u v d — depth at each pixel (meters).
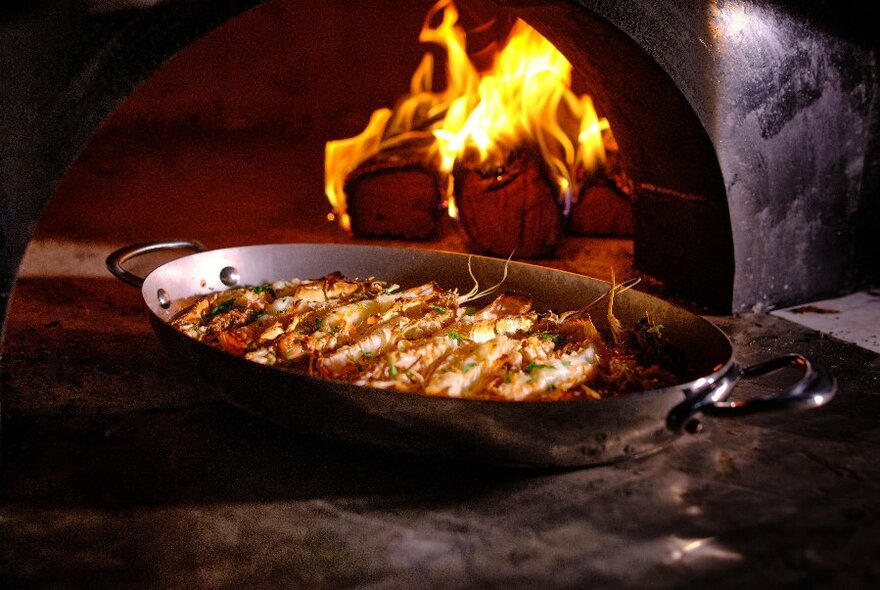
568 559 0.72
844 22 1.04
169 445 0.84
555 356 0.80
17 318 1.05
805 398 0.71
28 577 0.73
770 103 1.03
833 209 1.10
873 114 1.08
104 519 0.77
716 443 0.81
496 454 0.74
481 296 0.92
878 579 0.69
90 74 0.82
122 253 0.92
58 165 0.83
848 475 0.77
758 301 1.09
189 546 0.75
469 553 0.73
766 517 0.74
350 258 1.00
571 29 1.00
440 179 1.27
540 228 1.22
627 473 0.78
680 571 0.70
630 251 1.26
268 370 0.75
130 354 0.98
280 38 1.48
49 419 0.87
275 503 0.78
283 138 1.52
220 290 0.97
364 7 1.49
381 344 0.82
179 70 1.46
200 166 1.47
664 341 0.81
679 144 1.05
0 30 0.80
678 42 0.98
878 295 1.13
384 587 0.71
